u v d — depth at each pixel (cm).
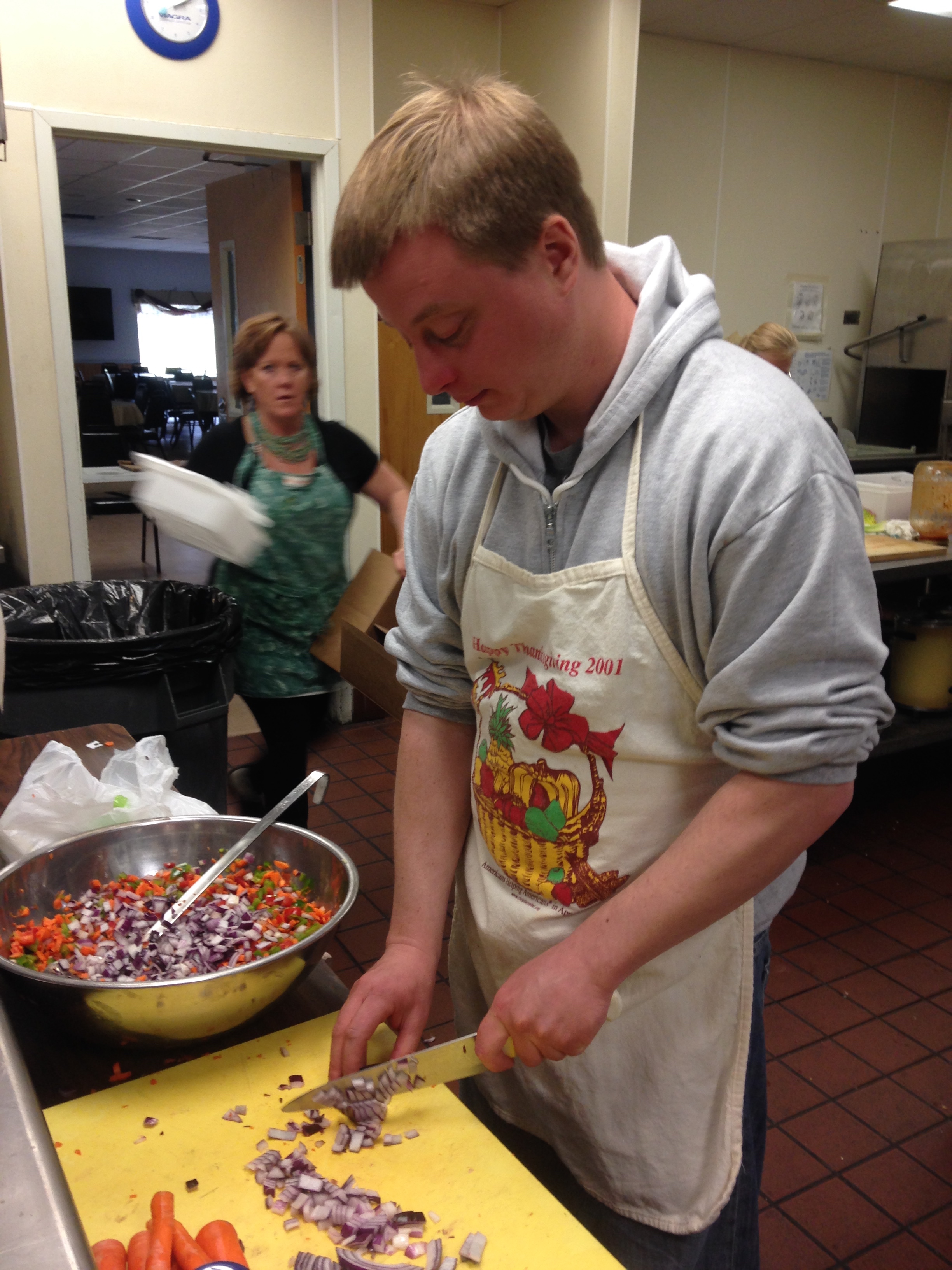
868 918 265
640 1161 95
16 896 98
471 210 64
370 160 68
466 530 93
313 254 356
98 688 187
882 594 354
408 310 68
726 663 75
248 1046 91
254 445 240
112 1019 82
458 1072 83
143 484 209
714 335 80
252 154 329
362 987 91
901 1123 193
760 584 71
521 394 74
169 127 306
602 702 84
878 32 466
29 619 229
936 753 380
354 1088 79
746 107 503
